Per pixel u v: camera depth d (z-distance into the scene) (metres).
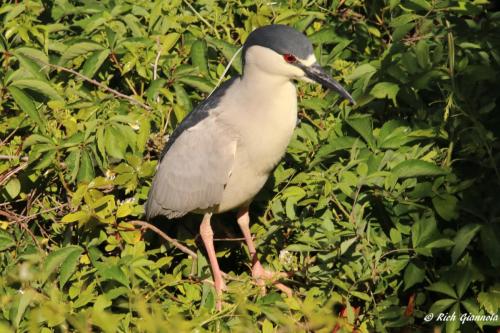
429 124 9.66
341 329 8.44
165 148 9.72
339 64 10.55
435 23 10.91
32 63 9.78
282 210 9.32
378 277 8.70
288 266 9.16
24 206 10.18
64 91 10.18
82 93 10.00
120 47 10.23
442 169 8.81
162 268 9.51
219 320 8.08
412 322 8.91
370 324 8.83
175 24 10.68
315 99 10.04
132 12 10.86
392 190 8.89
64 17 11.28
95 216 8.90
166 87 10.28
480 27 10.55
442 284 8.76
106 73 10.52
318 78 9.02
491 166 9.22
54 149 9.28
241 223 9.76
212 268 9.49
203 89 10.14
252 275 9.54
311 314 8.12
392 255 8.91
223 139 9.22
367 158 9.28
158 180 9.57
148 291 8.60
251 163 9.30
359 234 8.65
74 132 9.55
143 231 9.61
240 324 8.12
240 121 9.17
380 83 9.68
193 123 9.45
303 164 9.80
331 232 8.63
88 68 10.07
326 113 10.06
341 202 9.07
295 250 8.80
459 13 10.66
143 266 8.70
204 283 8.67
